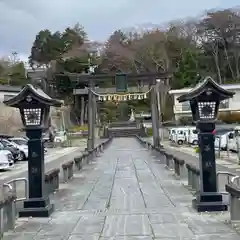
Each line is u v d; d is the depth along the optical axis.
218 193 8.96
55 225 8.00
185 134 45.50
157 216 8.62
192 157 27.20
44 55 81.56
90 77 30.88
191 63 67.12
